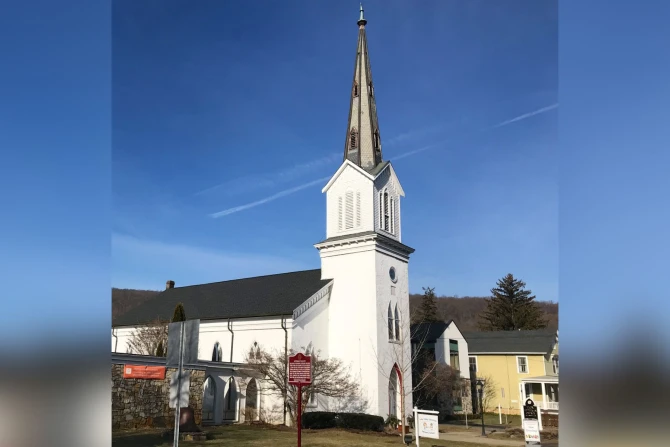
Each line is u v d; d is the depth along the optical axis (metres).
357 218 37.94
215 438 22.86
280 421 31.77
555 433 29.52
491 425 40.44
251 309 38.00
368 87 42.31
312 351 34.38
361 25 43.97
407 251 39.69
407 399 35.78
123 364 23.75
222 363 31.62
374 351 34.38
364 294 35.81
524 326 78.00
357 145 40.53
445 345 51.06
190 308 44.44
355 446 22.23
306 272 42.03
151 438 21.00
